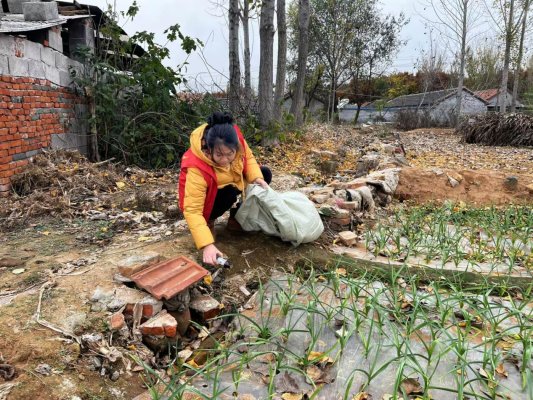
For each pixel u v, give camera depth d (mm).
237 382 2131
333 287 3139
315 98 33656
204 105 8930
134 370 2297
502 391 2168
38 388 2037
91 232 4121
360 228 4492
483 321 2633
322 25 29406
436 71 29312
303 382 2240
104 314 2527
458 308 2900
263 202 3477
